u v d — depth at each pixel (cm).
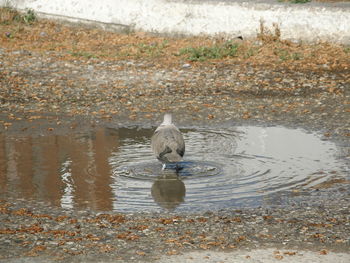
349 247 1017
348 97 2152
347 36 2861
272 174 1415
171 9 3206
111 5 3362
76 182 1365
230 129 1831
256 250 1007
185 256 984
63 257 981
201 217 1163
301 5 2980
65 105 2116
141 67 2614
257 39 2984
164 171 1430
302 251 1002
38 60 2731
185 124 1895
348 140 1692
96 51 2936
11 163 1506
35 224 1128
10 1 3606
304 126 1847
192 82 2384
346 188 1321
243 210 1200
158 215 1180
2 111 2041
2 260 968
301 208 1208
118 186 1339
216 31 3091
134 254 994
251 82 2370
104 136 1762
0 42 3103
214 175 1405
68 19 3466
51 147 1648
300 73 2470
